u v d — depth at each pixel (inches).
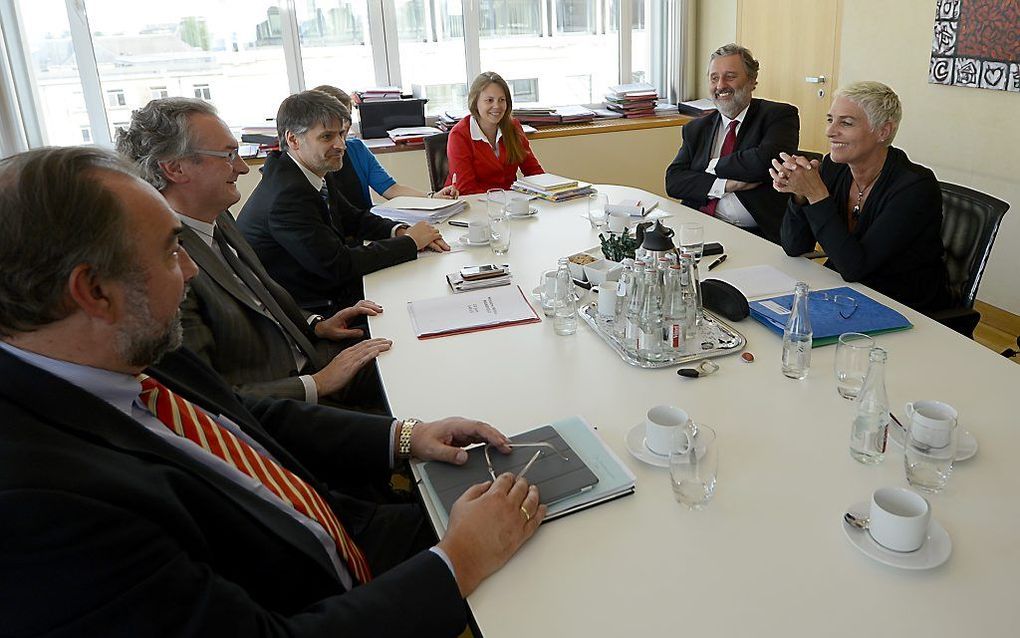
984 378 58.7
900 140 148.0
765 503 44.8
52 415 33.8
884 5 144.7
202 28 171.8
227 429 47.7
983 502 43.9
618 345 66.8
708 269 86.8
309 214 96.3
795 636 35.1
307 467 56.2
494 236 97.5
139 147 68.8
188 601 32.2
